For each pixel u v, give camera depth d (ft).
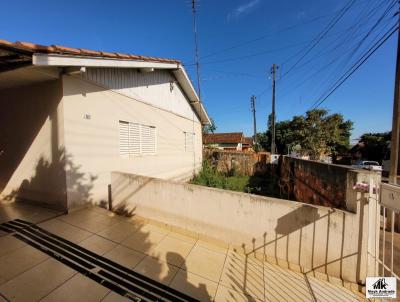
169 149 27.45
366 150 80.43
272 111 57.06
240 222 10.78
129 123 19.21
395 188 6.77
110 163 16.66
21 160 14.85
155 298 7.23
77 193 13.73
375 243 8.68
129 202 14.14
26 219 12.03
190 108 35.73
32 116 13.94
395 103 19.29
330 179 13.20
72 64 11.32
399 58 18.81
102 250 9.70
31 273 7.65
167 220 12.64
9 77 12.35
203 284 8.25
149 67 19.70
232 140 99.25
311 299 8.11
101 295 6.98
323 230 9.28
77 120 13.66
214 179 33.55
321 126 74.18
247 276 9.07
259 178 40.16
